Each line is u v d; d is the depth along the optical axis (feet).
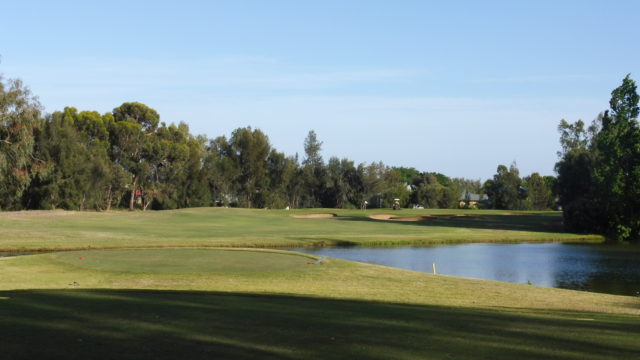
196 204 310.04
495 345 24.36
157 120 316.81
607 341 25.62
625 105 175.52
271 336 25.34
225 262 65.41
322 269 62.13
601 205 171.83
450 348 23.62
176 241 104.37
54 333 25.12
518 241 140.67
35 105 156.46
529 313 37.35
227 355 21.72
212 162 320.91
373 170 357.82
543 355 22.59
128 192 310.04
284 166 343.05
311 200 368.89
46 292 40.14
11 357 20.89
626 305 47.06
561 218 238.89
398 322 29.91
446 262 94.32
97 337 24.49
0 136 156.25
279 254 73.72
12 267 59.62
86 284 51.19
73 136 244.22
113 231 128.98
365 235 135.33
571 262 96.48
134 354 21.66
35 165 169.37
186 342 23.80
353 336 25.70
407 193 374.63
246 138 327.67
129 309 32.14
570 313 38.83
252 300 38.40
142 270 58.49
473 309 38.99
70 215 179.22
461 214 252.62
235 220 188.14
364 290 51.11
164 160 301.02
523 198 364.79
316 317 30.96
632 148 168.04
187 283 51.88
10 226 133.59
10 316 29.17
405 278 59.47
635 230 166.91
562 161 213.87
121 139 287.48
